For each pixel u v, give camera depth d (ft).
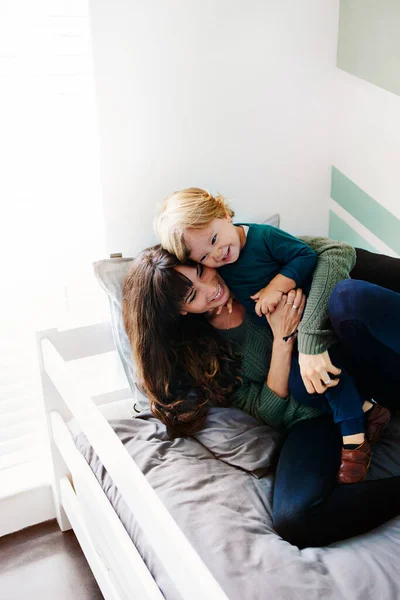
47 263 5.36
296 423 4.52
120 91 5.03
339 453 4.16
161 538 2.68
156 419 4.70
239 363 4.68
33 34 4.76
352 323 4.04
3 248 5.18
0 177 5.02
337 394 4.21
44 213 5.24
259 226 4.59
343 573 3.26
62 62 4.92
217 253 4.35
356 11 5.53
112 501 4.00
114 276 4.83
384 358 4.18
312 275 4.49
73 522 4.94
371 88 5.59
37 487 5.46
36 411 5.49
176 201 4.39
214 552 3.39
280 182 6.04
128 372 4.98
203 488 3.96
